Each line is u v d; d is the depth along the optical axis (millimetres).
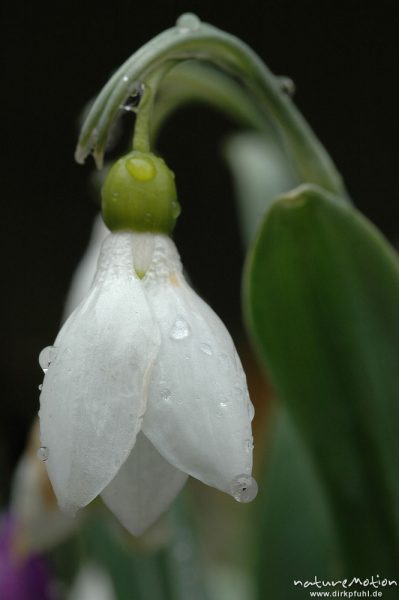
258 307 192
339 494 197
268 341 193
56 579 246
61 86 569
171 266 178
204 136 582
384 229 571
